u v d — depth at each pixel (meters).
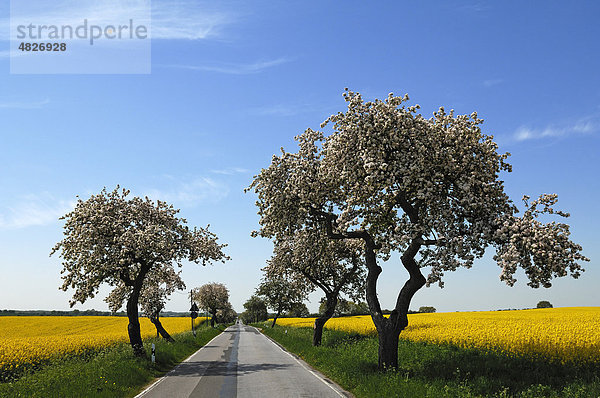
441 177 16.48
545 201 14.96
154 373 20.31
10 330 65.81
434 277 15.51
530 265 14.48
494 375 15.39
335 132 18.88
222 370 21.12
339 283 34.00
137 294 26.58
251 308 130.88
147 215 28.25
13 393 14.52
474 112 18.11
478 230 15.62
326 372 19.02
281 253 35.00
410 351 22.36
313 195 20.00
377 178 16.23
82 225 25.70
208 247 29.97
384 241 17.38
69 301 25.95
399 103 17.41
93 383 15.45
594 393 11.84
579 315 45.53
